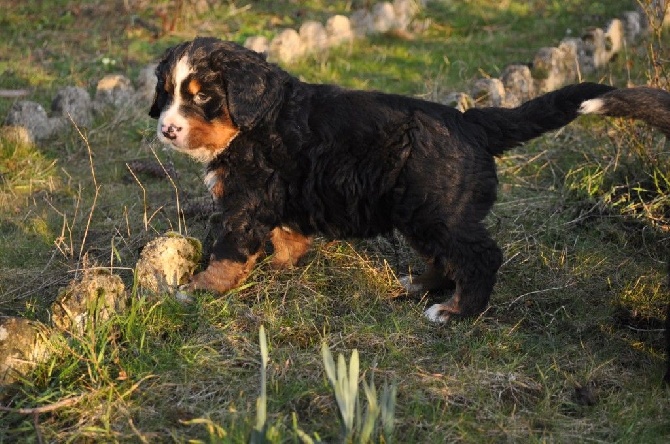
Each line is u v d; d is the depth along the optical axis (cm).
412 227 216
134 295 212
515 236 243
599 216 249
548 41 367
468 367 207
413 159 214
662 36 347
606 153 266
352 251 235
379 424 192
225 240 223
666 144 263
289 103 219
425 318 219
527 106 217
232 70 216
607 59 340
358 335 213
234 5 411
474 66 336
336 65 336
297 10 407
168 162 267
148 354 205
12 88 310
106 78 301
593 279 232
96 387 199
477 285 217
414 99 219
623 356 213
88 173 269
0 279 227
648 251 240
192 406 197
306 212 221
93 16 389
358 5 416
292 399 198
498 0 427
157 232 236
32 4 395
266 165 220
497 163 269
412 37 376
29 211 250
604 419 199
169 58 220
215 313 216
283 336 213
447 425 195
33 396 198
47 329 205
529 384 204
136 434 192
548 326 220
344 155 217
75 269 222
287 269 229
